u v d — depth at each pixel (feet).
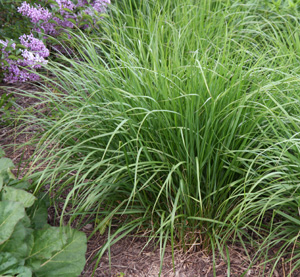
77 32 14.61
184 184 8.55
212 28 13.34
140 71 9.98
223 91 8.96
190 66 9.13
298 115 9.37
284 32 13.87
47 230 7.91
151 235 9.26
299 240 8.74
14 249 7.34
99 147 9.37
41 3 14.12
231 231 8.61
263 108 8.75
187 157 8.21
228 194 9.17
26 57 12.86
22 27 14.42
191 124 8.21
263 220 9.35
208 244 8.96
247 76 9.02
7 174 8.62
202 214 8.82
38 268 7.61
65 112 9.87
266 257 8.20
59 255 7.84
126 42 13.15
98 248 9.18
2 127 12.73
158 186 9.02
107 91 9.39
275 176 8.32
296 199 8.10
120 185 8.91
